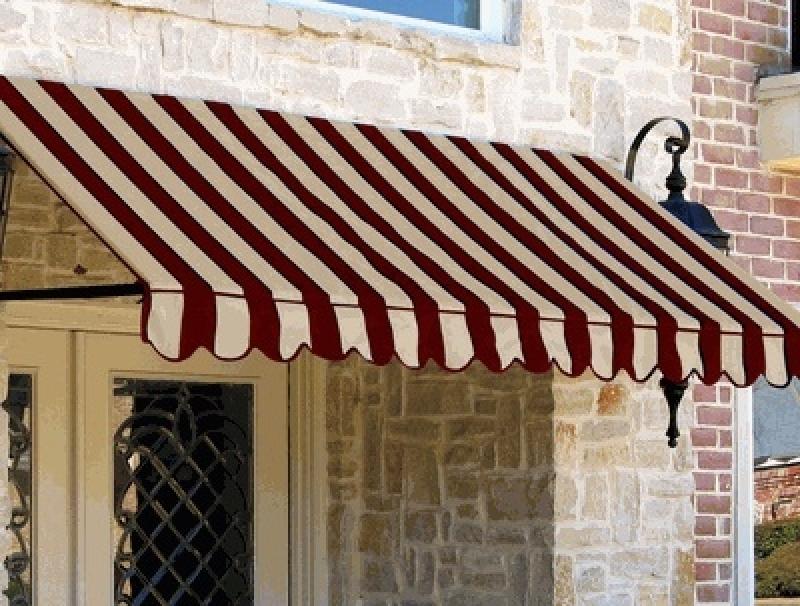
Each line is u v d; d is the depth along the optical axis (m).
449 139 15.09
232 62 14.11
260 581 16.81
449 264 12.98
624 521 15.99
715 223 15.92
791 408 18.31
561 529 15.55
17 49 12.98
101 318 15.57
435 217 13.66
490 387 16.11
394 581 16.84
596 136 16.17
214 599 16.55
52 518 15.27
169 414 16.25
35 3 13.09
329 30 14.57
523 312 12.80
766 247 18.06
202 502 16.48
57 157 12.08
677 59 16.84
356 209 13.22
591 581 15.72
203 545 16.48
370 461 17.09
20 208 14.59
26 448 15.19
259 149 13.46
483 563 16.11
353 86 14.74
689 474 16.48
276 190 12.98
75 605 15.39
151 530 16.11
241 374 16.73
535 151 15.65
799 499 18.34
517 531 15.84
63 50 13.22
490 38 15.88
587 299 13.35
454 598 16.34
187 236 11.75
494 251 13.50
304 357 17.11
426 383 16.66
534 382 15.73
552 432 15.56
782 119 17.88
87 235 14.99
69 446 15.43
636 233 14.84
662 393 16.30
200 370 16.42
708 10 17.69
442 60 15.25
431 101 15.20
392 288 12.23
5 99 12.51
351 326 11.84
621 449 15.99
